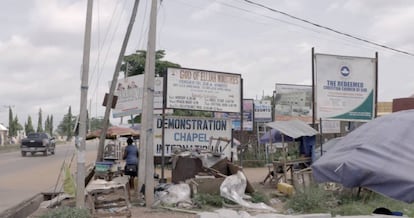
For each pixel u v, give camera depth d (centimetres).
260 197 1377
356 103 1944
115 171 1633
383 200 1263
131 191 1569
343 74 1934
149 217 1155
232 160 1741
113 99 1900
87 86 1196
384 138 586
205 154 1520
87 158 3878
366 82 1959
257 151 2914
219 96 1686
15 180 2170
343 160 571
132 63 4028
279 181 1664
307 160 1725
